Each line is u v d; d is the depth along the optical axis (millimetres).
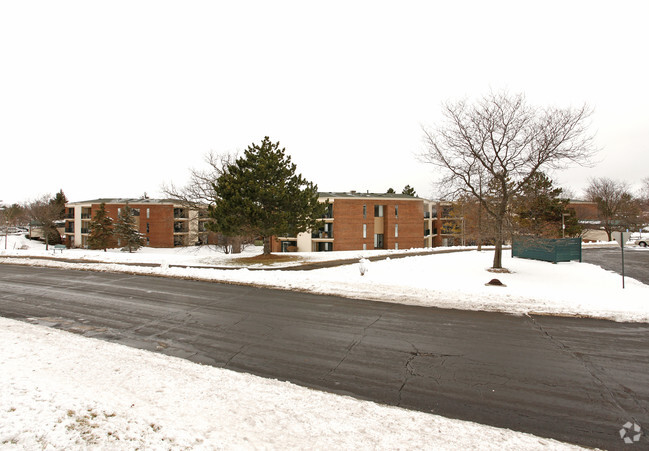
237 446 3863
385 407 4922
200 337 8109
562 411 4949
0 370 5594
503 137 17562
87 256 25672
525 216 30984
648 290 13438
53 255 26391
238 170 23781
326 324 9156
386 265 19438
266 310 10625
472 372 6223
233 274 16609
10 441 3715
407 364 6570
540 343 7719
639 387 5672
